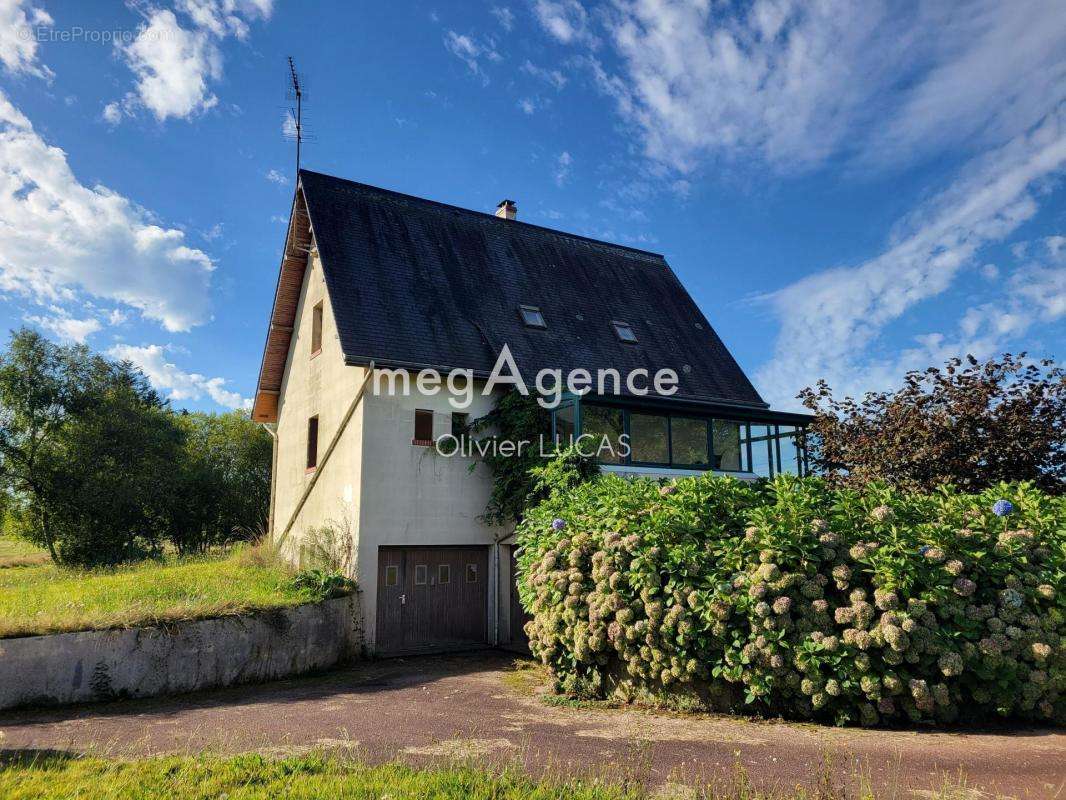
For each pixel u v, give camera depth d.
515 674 9.95
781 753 5.26
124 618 8.38
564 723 6.54
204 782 4.61
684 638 6.68
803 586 6.29
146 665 8.30
